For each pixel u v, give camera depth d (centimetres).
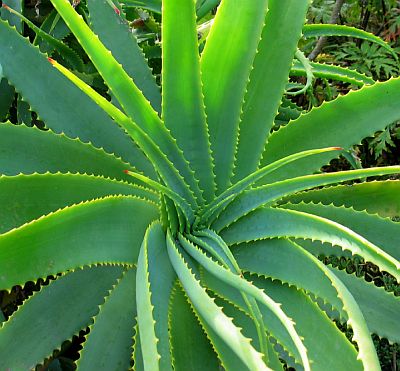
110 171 78
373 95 83
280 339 68
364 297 83
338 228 63
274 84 83
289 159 65
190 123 75
